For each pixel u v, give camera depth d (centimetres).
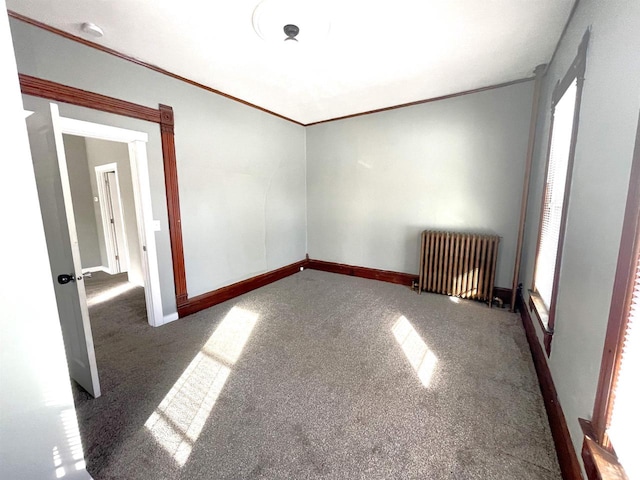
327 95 334
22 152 98
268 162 400
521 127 303
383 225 414
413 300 344
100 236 502
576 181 151
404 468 130
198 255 313
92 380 175
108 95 227
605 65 120
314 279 436
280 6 174
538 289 242
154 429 152
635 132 92
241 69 264
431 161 362
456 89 321
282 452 138
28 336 101
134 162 254
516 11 180
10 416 98
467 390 183
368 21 190
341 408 167
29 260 100
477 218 341
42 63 192
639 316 86
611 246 105
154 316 275
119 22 190
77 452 117
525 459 134
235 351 231
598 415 102
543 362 186
